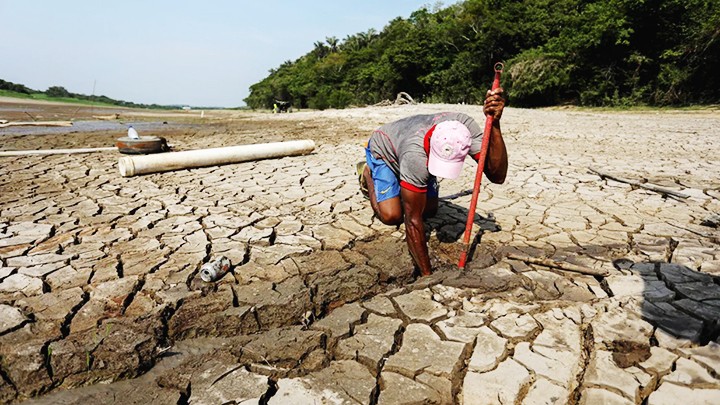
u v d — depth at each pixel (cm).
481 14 3384
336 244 343
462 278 284
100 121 1966
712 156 684
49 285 273
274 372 207
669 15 2008
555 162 657
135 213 417
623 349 213
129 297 263
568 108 2242
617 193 479
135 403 190
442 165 244
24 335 223
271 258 318
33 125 1525
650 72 2094
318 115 2048
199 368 211
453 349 217
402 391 192
